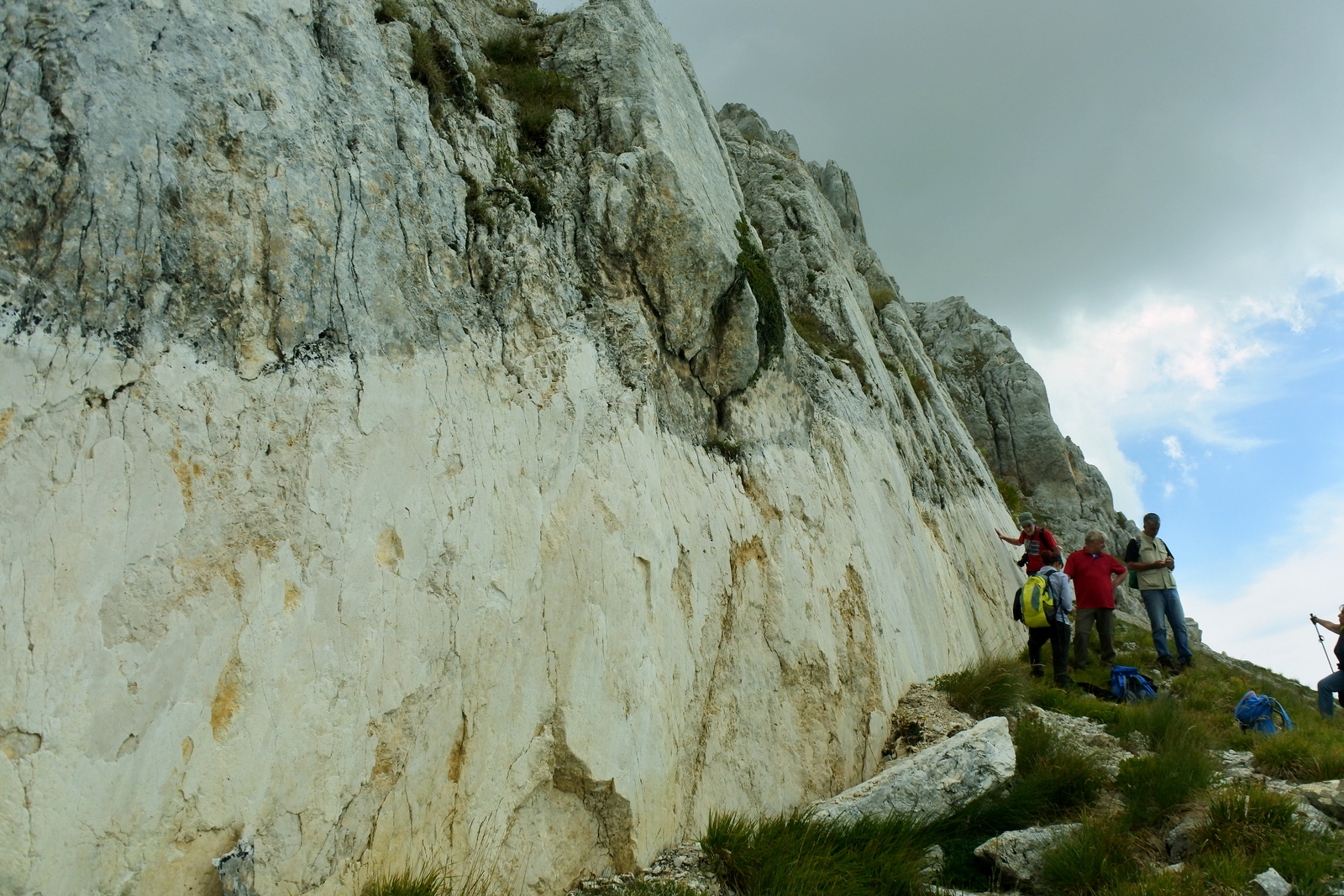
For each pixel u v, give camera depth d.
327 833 4.33
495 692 5.28
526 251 6.67
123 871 3.63
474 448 5.65
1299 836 5.93
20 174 4.03
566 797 5.50
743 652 7.29
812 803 7.01
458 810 4.93
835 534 9.05
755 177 15.48
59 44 4.31
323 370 4.99
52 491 3.75
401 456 5.22
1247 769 7.80
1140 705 9.27
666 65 9.91
